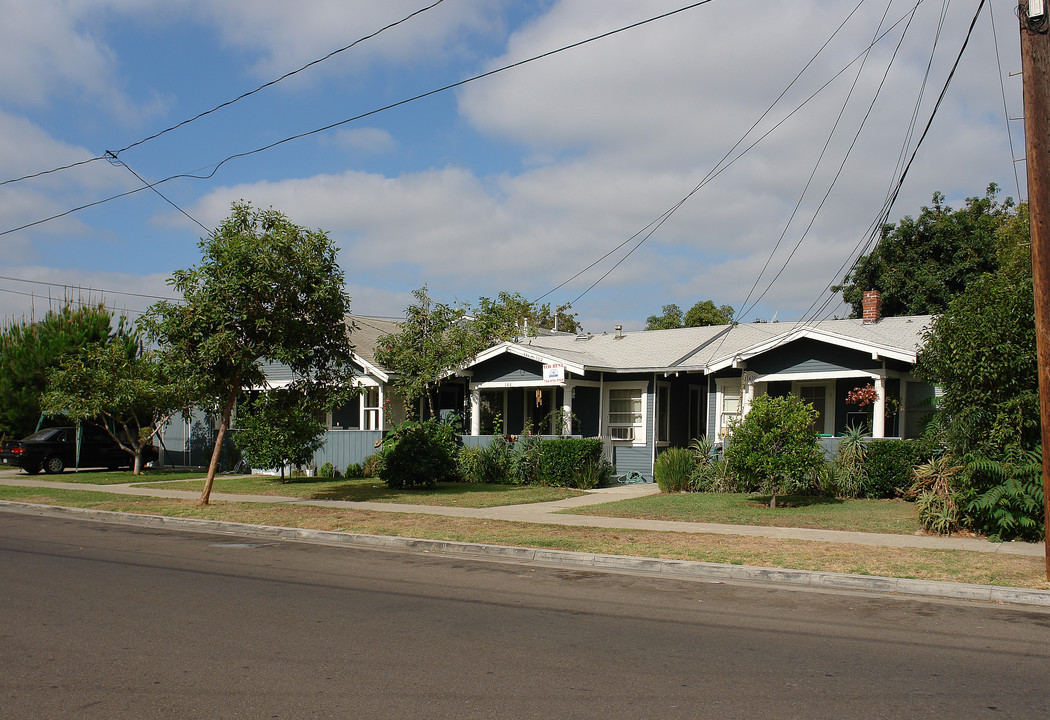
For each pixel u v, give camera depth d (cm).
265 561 1155
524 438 2322
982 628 793
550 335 3312
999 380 1270
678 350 2538
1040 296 967
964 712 540
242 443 2430
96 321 3184
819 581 1019
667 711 534
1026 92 968
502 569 1117
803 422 1628
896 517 1483
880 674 627
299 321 1695
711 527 1428
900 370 2009
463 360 2425
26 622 761
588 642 714
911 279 3225
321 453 2736
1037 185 959
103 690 568
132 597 879
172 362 1672
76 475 2670
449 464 2208
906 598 943
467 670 623
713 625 791
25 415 3059
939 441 1415
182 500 1894
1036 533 1251
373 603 870
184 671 613
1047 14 955
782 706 547
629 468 2409
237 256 1609
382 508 1730
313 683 587
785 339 2041
